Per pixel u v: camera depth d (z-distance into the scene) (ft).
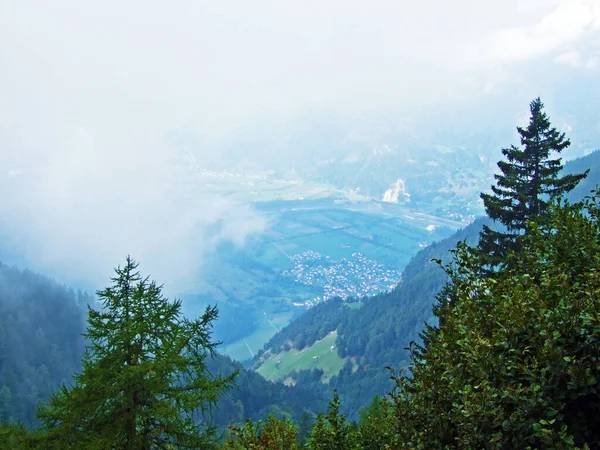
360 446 42.70
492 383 24.21
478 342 25.61
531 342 24.56
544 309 24.71
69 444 43.78
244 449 42.96
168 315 49.83
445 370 28.25
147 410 44.55
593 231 32.30
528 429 21.67
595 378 21.35
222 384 50.70
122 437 44.09
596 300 24.50
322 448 44.27
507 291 30.66
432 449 26.61
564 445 20.27
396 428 31.35
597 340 23.29
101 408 44.98
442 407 27.84
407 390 30.53
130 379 44.14
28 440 44.37
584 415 22.49
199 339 51.26
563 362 22.29
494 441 22.18
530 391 22.74
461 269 30.94
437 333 33.32
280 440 42.65
